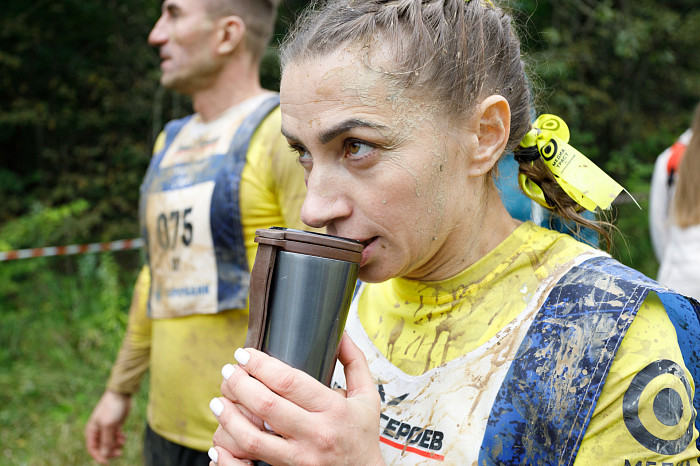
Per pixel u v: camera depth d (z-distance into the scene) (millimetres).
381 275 962
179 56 2031
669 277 2746
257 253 876
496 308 982
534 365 900
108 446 2326
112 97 7609
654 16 8047
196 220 1928
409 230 939
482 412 918
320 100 912
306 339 843
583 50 7676
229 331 1897
